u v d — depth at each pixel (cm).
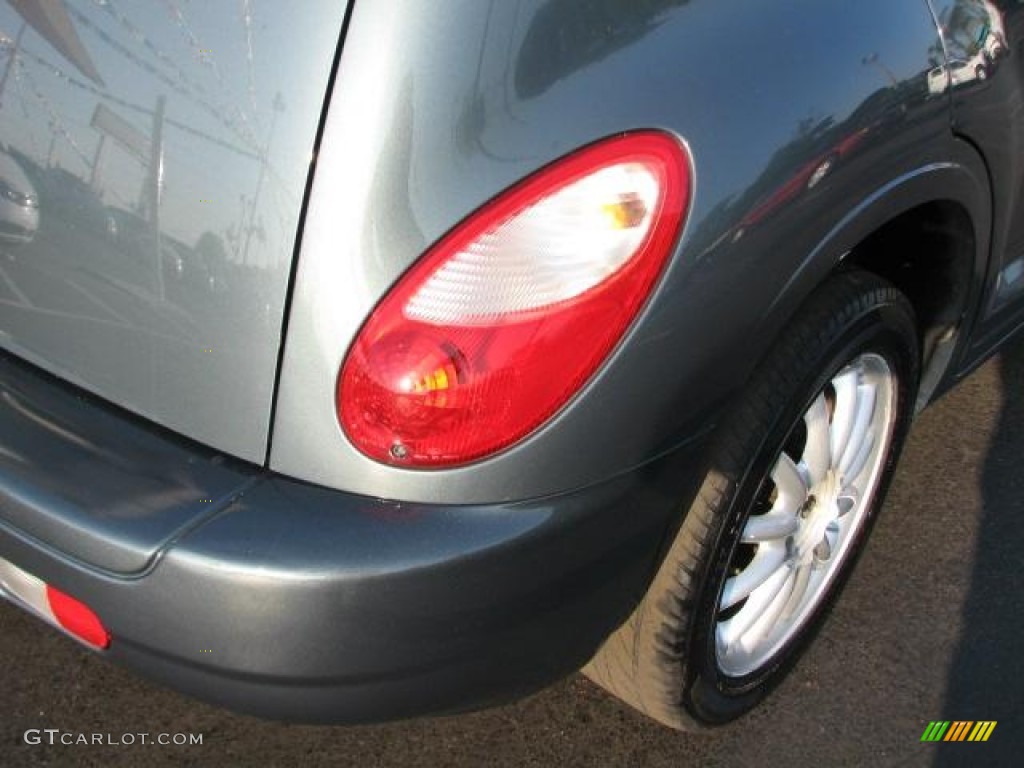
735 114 153
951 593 255
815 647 240
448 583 148
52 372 168
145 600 148
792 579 214
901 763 219
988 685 235
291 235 142
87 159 153
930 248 215
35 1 153
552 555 154
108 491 152
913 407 227
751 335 163
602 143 145
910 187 183
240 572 143
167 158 147
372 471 148
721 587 186
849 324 186
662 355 153
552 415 149
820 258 168
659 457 161
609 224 145
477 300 143
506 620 155
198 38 144
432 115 139
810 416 199
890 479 232
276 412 150
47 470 155
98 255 156
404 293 142
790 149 158
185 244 149
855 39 169
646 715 217
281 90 141
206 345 151
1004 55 200
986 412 308
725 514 175
